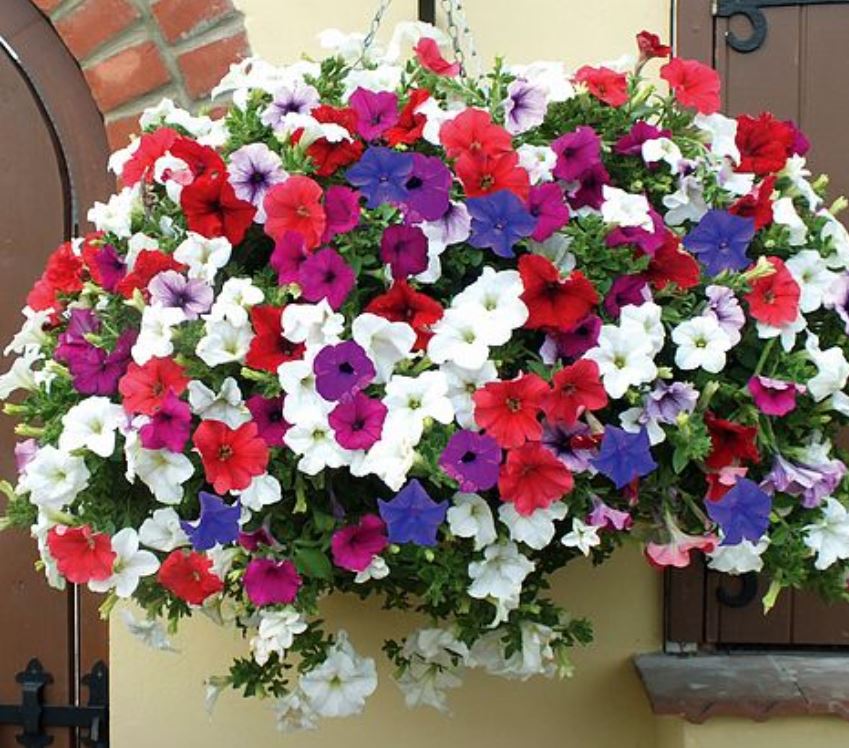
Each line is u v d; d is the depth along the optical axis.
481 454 1.10
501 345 1.18
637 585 1.71
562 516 1.15
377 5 1.73
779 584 1.24
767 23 1.67
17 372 1.37
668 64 1.34
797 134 1.37
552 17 1.72
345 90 1.34
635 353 1.15
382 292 1.21
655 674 1.60
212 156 1.22
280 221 1.18
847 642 1.67
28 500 1.33
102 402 1.21
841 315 1.25
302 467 1.12
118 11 1.71
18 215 1.79
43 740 1.80
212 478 1.12
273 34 1.72
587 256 1.19
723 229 1.21
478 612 1.24
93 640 1.80
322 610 1.71
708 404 1.21
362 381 1.12
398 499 1.09
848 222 1.67
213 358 1.16
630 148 1.27
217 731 1.73
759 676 1.58
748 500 1.13
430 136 1.23
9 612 1.80
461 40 1.71
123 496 1.26
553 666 1.33
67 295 1.37
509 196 1.17
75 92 1.79
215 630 1.73
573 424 1.14
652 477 1.22
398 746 1.72
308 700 1.25
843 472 1.25
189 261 1.20
